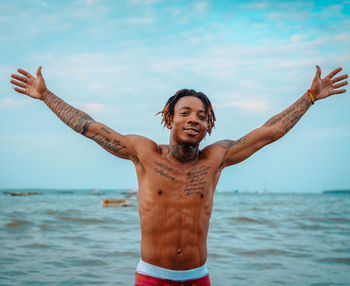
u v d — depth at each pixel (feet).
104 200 97.71
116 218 56.08
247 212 82.84
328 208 115.85
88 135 9.15
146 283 8.62
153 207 8.63
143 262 8.82
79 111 9.44
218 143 9.53
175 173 8.71
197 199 8.67
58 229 41.24
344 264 26.22
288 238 38.40
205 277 8.98
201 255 8.84
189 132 8.42
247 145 9.64
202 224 8.79
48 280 20.45
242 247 31.86
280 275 22.77
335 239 38.24
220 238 37.11
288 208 110.22
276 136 9.90
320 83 10.18
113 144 9.03
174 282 8.57
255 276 22.41
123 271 22.75
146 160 8.84
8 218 51.24
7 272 21.91
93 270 22.86
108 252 28.32
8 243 31.17
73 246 30.60
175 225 8.54
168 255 8.54
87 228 42.98
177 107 8.71
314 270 24.26
